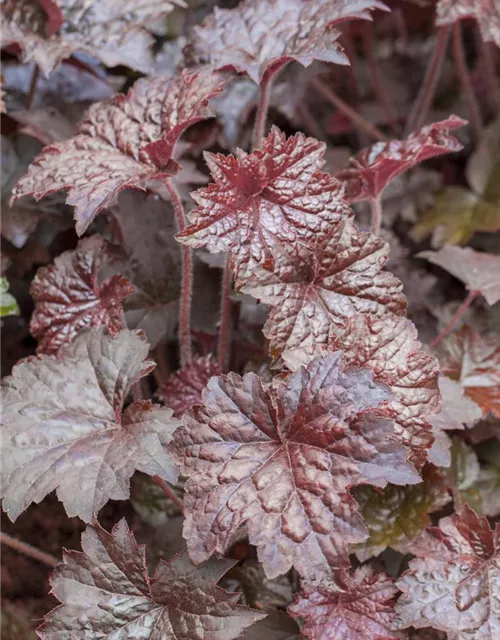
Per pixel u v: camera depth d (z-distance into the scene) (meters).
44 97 0.85
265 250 0.63
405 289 0.81
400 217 0.92
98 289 0.69
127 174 0.65
